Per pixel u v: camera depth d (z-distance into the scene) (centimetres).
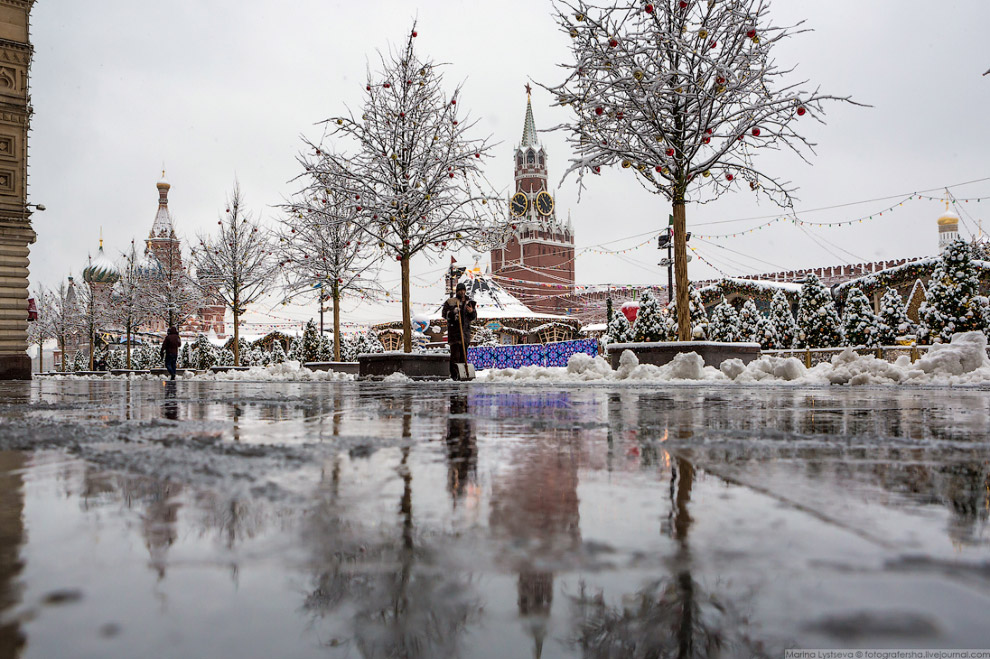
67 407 520
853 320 2820
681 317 1296
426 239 1672
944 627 70
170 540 108
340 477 174
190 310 3853
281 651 64
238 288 2902
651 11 1300
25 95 2469
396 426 333
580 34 1367
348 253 2406
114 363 7056
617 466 195
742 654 63
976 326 2502
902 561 95
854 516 126
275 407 504
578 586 86
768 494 151
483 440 265
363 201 1716
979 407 461
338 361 2380
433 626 71
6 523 120
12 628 69
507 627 71
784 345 2967
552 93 1375
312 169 1733
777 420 359
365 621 73
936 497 146
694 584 85
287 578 89
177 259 3841
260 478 171
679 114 1333
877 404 500
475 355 2833
